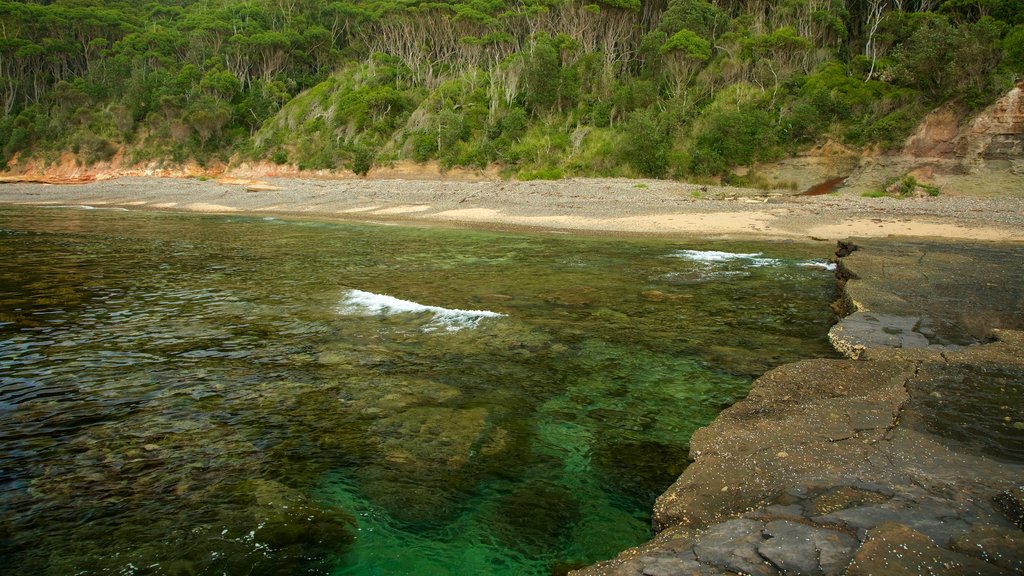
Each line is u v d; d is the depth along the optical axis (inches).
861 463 164.6
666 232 868.6
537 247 732.7
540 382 270.8
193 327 356.8
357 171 2038.6
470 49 2322.8
